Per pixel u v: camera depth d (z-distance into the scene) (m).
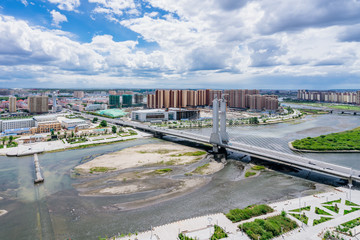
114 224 90.75
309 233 78.12
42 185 129.12
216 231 80.25
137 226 89.12
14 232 87.12
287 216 89.38
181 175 143.88
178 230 82.25
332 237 74.31
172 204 106.62
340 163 170.50
